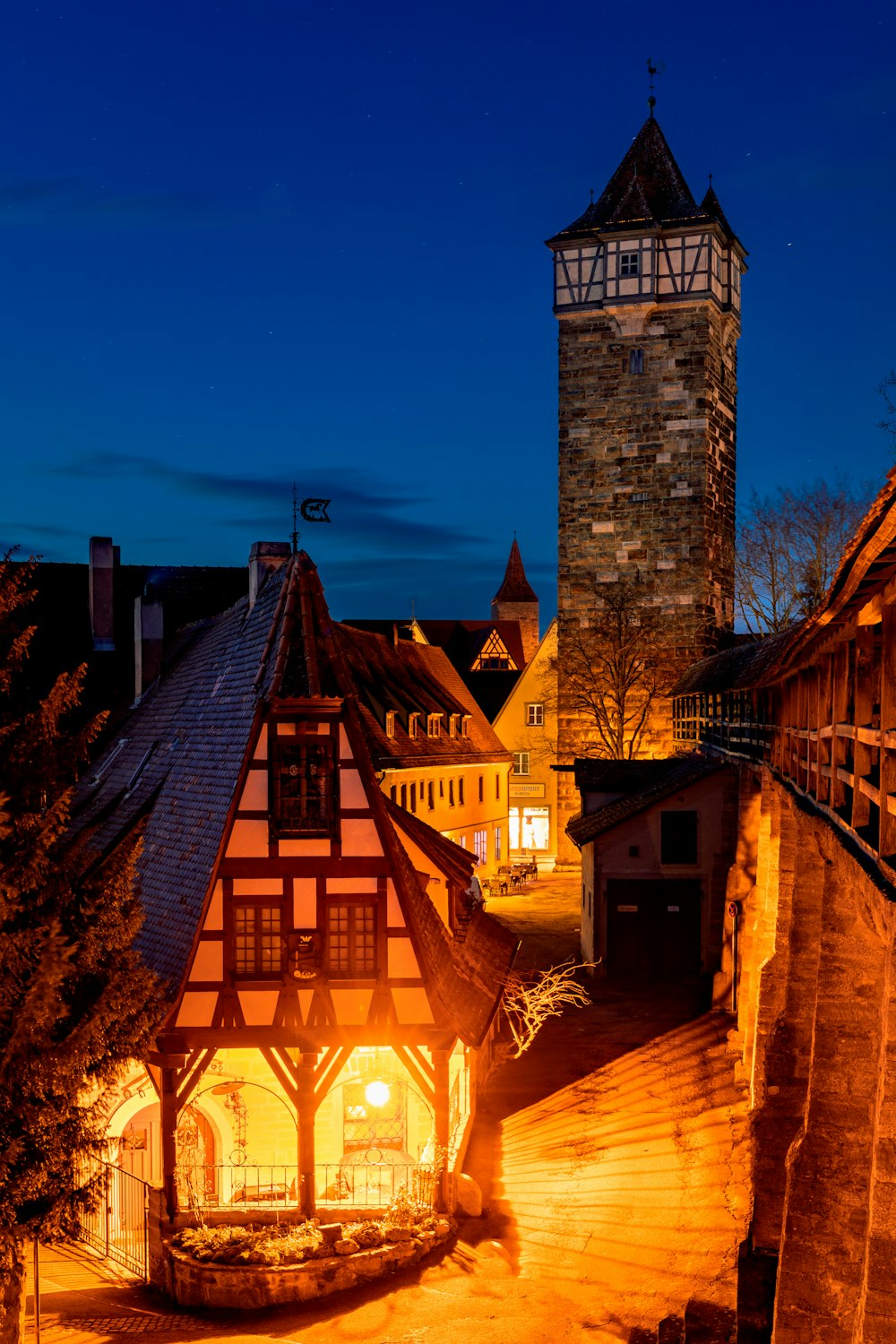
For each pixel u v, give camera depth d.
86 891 15.36
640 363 47.50
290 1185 17.97
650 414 47.47
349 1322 14.37
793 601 53.66
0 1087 13.20
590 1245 15.88
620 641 47.62
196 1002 17.33
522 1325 13.78
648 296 46.56
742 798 26.77
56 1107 13.88
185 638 29.77
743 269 51.94
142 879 20.02
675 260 46.84
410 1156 18.55
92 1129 15.12
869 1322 7.79
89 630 34.41
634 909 31.42
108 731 30.34
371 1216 16.92
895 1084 8.04
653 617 47.47
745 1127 19.50
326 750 17.64
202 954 17.41
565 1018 27.44
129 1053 15.42
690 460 47.06
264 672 18.53
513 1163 18.94
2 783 14.44
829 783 13.23
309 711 17.56
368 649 45.75
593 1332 13.38
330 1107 18.09
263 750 17.62
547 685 54.47
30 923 14.38
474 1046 17.55
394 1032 17.30
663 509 47.38
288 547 23.17
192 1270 15.49
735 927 27.22
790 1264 10.37
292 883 17.50
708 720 33.28
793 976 14.35
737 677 24.97
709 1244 15.45
